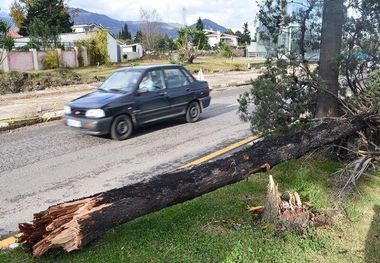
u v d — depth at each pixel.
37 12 56.62
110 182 5.96
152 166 6.69
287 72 6.16
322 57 6.29
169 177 4.04
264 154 4.71
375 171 5.69
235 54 48.16
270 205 4.14
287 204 4.27
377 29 6.04
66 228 3.40
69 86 20.66
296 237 3.89
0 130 9.86
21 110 12.54
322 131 5.43
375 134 6.07
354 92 6.24
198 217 4.25
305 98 6.40
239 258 3.52
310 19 6.56
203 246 3.70
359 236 4.00
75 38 43.88
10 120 10.45
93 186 5.82
